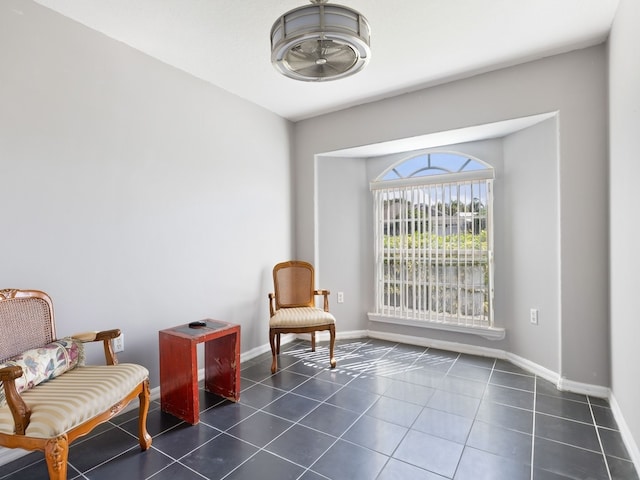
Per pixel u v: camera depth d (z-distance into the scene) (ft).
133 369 5.98
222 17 6.79
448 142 10.94
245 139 10.74
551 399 7.92
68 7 6.48
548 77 8.41
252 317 10.93
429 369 9.76
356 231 12.86
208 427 6.93
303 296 11.53
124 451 6.14
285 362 10.43
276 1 6.32
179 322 8.81
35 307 5.91
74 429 4.71
